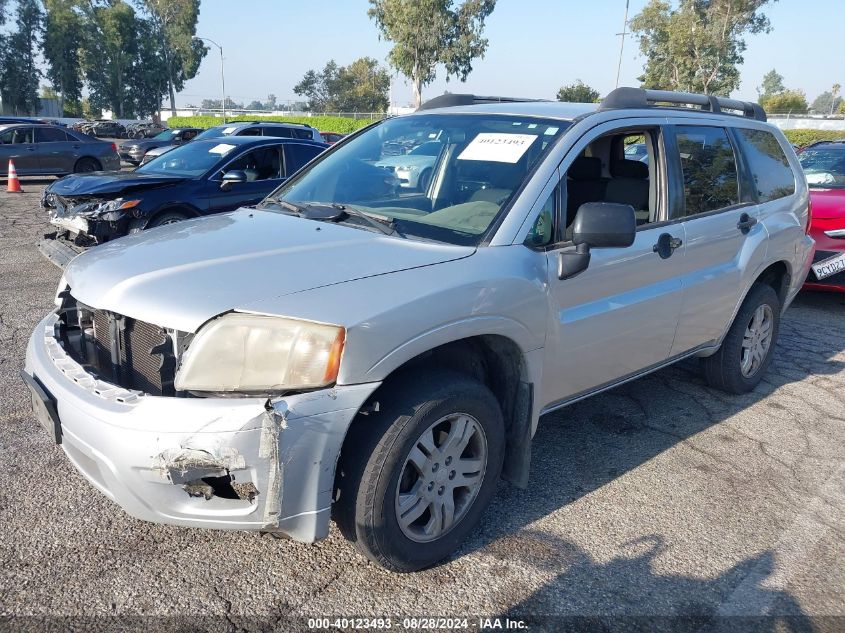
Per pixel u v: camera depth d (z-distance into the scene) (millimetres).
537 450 3906
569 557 2928
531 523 3172
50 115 82625
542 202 3080
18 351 5039
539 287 2953
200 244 2889
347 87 98125
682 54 52375
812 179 7871
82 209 7297
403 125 3930
